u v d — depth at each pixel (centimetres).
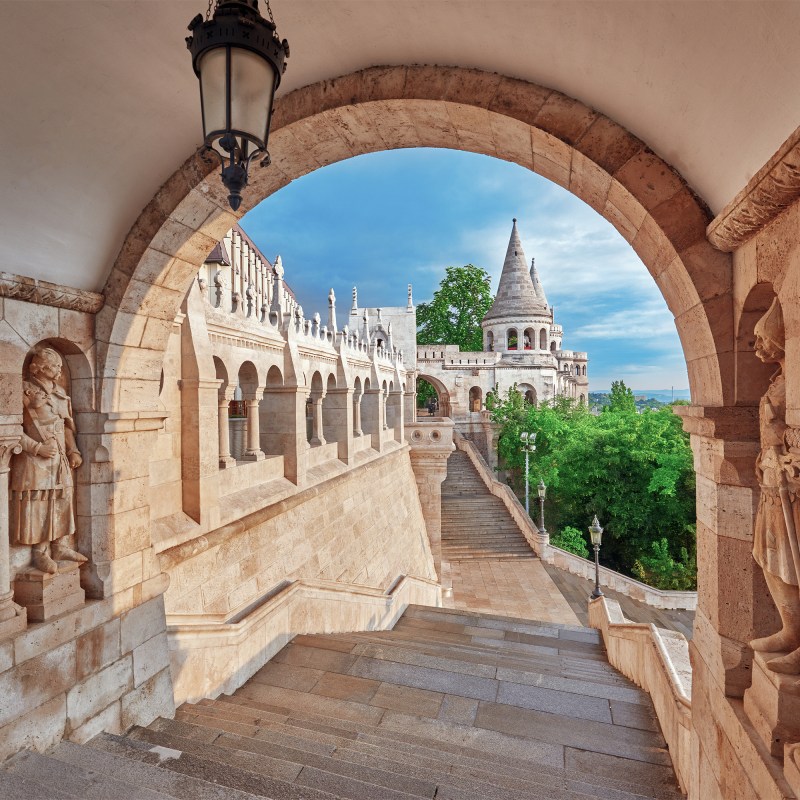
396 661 721
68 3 299
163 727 479
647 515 2666
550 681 684
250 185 473
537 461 3250
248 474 922
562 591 2027
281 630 750
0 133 336
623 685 702
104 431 455
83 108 360
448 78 379
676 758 491
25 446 403
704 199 344
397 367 2202
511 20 323
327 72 396
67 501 434
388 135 441
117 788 335
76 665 421
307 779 392
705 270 340
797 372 258
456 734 548
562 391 5325
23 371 418
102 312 461
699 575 401
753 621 333
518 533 2595
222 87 221
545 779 450
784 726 275
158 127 407
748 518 336
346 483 1352
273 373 1060
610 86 333
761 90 255
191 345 732
